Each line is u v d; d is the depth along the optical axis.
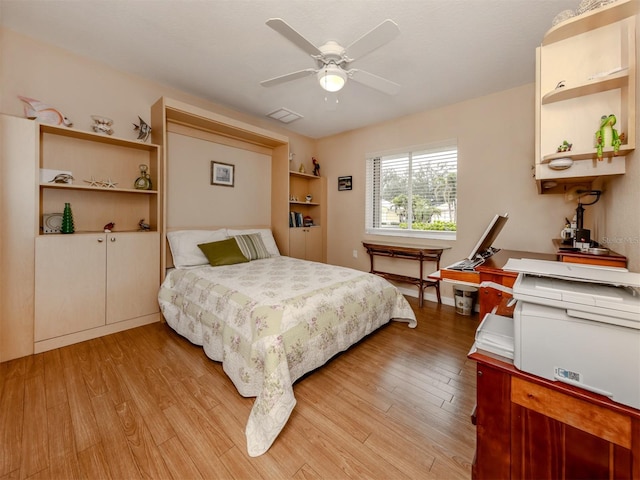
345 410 1.54
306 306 1.82
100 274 2.35
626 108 1.29
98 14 1.90
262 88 2.93
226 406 1.55
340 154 4.50
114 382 1.74
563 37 1.45
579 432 0.77
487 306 1.67
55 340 2.14
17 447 1.24
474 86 2.83
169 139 2.99
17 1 1.78
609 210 1.71
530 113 2.77
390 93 2.33
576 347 0.76
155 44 2.23
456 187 3.33
